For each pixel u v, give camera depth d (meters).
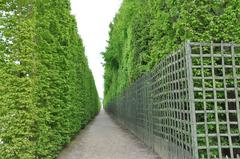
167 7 9.56
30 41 8.05
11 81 7.77
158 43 10.25
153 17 12.41
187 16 7.54
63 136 12.52
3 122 7.68
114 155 11.20
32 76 8.14
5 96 7.70
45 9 10.17
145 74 14.02
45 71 9.34
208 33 7.26
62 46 12.42
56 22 11.78
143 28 16.69
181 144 7.68
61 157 11.01
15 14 8.02
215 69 6.97
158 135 10.95
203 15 7.43
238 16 7.38
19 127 7.76
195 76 6.84
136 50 17.64
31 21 8.14
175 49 8.27
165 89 9.44
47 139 9.38
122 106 28.00
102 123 30.78
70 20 15.80
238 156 6.39
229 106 6.89
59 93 11.32
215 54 6.71
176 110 8.02
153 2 12.23
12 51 7.89
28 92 7.83
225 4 7.52
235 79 6.64
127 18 23.62
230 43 6.73
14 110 7.71
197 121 6.88
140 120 15.84
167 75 9.06
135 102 18.00
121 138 16.77
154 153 11.45
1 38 7.90
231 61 6.89
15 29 7.89
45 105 9.38
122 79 27.48
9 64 7.82
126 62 23.58
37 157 8.74
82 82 21.30
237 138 6.80
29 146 7.85
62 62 12.37
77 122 17.42
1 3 7.96
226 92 6.62
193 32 7.37
